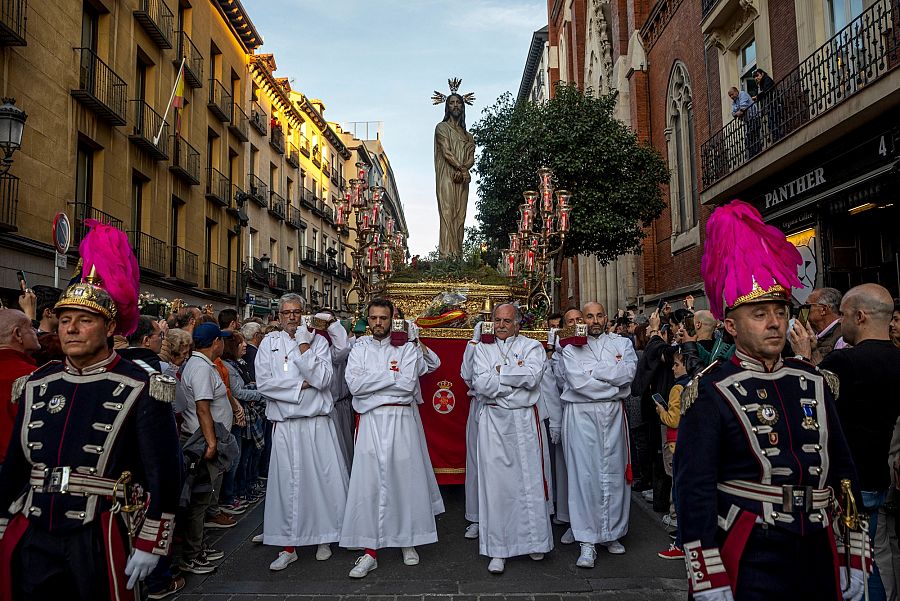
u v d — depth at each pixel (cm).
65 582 248
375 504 495
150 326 456
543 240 779
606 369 514
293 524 501
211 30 2191
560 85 1477
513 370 497
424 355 543
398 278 775
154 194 1716
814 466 232
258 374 519
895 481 316
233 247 2414
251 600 424
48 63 1217
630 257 2050
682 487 238
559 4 3356
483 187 1547
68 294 260
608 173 1407
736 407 237
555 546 550
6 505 259
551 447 628
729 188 1170
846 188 888
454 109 928
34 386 266
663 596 429
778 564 225
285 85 3077
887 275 957
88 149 1415
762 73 1120
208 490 482
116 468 260
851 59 851
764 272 238
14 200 1106
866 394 324
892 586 326
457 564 501
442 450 675
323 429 530
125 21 1559
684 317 533
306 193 3509
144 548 255
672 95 1738
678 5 1677
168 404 274
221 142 2270
